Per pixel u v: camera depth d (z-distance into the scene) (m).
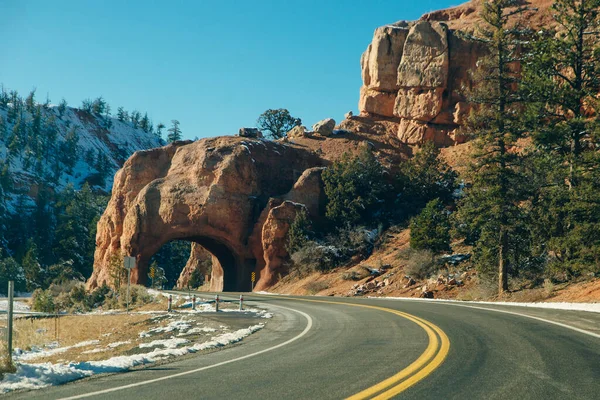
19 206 177.75
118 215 71.81
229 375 8.09
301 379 7.49
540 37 34.72
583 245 26.83
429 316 16.77
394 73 76.69
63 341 23.16
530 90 33.25
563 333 11.44
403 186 62.53
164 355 11.45
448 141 70.31
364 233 56.47
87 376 8.62
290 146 73.25
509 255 31.64
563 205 29.98
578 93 32.34
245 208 64.75
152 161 73.00
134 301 44.19
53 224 169.38
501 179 32.09
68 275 107.19
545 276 30.64
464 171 34.62
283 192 68.69
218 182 64.62
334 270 52.88
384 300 28.81
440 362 8.34
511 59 34.91
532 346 9.78
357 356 9.53
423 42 72.50
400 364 8.38
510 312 16.94
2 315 37.34
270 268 59.94
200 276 93.44
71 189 191.12
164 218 65.19
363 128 77.94
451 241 46.47
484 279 34.00
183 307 32.56
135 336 20.84
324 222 62.66
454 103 71.12
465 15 79.88
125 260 32.09
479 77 34.81
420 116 72.00
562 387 6.56
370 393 6.34
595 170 28.17
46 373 8.33
